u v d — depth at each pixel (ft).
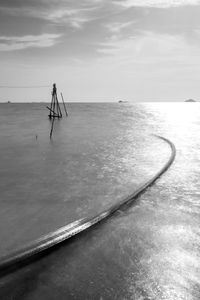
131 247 20.03
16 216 25.80
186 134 95.20
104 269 17.43
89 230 22.67
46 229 22.95
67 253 19.26
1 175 40.93
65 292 15.39
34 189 34.17
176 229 22.88
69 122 147.43
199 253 19.19
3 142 74.49
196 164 47.93
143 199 30.42
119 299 14.88
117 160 51.21
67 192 32.89
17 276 16.71
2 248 19.72
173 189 34.09
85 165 47.14
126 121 157.38
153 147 66.39
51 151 60.59
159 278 16.53
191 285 15.88
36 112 272.72
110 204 28.30
